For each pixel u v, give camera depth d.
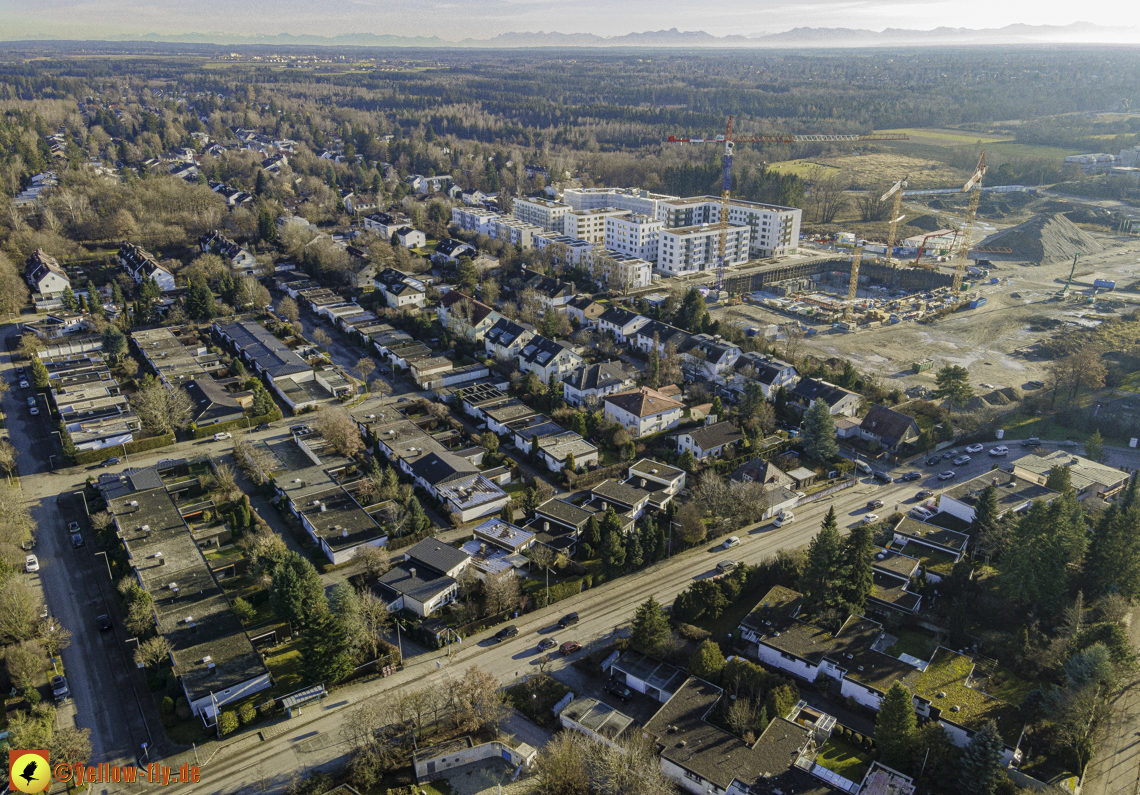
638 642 92.69
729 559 114.12
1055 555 97.56
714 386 169.75
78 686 88.19
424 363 170.12
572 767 74.38
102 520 111.81
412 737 80.56
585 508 121.25
